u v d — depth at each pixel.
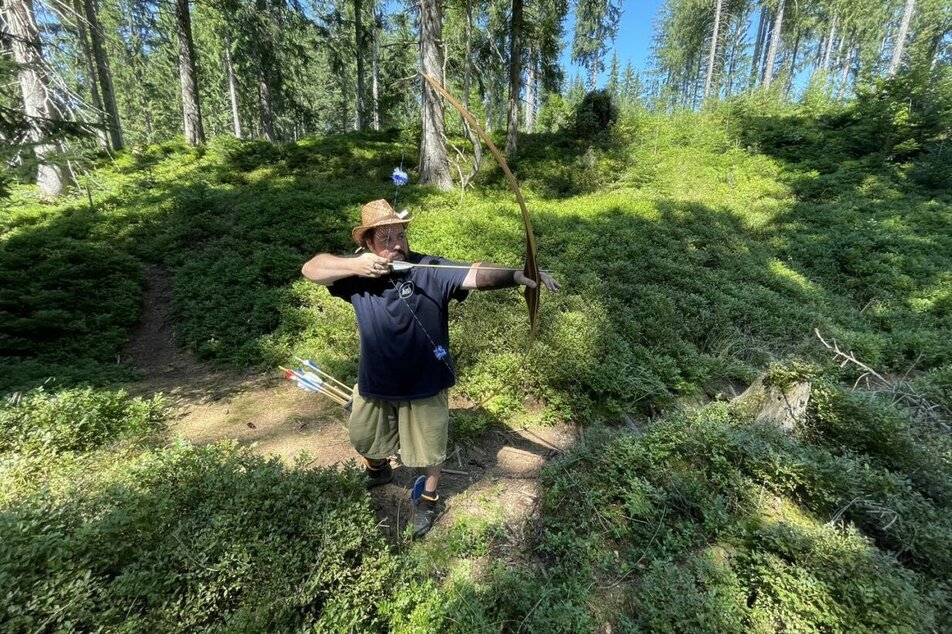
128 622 1.62
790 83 36.00
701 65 45.31
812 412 3.31
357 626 1.94
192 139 16.41
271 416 3.88
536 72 16.20
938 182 11.28
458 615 1.98
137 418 3.49
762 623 1.91
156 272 7.16
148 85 26.14
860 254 8.30
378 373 2.22
